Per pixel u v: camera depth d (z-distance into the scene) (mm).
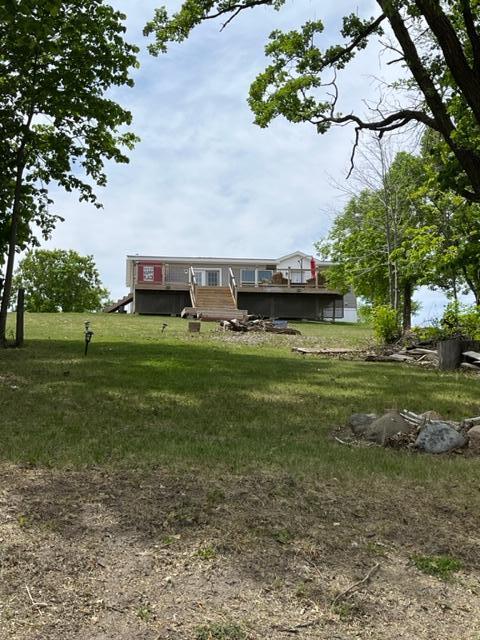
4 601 3062
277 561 3615
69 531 3826
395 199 25031
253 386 10711
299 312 39406
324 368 14305
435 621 3164
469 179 11453
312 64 13680
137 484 4719
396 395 10445
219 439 6531
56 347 16375
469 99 10164
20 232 17844
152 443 6086
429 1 9703
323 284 38906
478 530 4297
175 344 19062
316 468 5461
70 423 6934
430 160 19078
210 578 3387
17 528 3812
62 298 63531
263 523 4090
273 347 20391
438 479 5383
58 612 3012
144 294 37500
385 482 5219
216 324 29828
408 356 18406
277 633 2951
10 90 16328
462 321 19016
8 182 17188
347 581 3467
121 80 16781
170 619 3006
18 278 62906
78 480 4777
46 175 18125
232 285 37625
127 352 15648
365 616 3154
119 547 3668
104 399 8727
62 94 16453
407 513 4504
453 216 21422
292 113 13914
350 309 45562
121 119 17172
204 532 3902
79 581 3285
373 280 29453
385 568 3648
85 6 15914
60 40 15867
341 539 3963
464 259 18406
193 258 42281
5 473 4879
